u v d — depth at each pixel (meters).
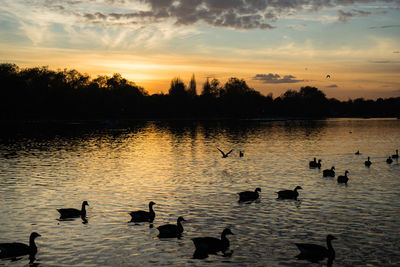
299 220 27.66
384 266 20.38
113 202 32.59
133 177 43.72
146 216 28.03
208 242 22.27
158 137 101.38
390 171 48.72
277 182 41.22
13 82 186.88
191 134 113.06
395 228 25.92
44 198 33.84
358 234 24.86
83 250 22.38
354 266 20.38
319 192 36.41
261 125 174.50
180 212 29.70
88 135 106.38
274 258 21.33
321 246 21.70
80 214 28.95
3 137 97.25
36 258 21.27
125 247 22.86
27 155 62.53
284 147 76.12
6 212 29.48
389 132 124.31
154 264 20.58
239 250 22.41
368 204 31.92
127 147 76.06
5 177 43.25
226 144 82.19
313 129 141.75
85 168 49.88
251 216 28.62
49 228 25.98
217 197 34.28
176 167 50.97
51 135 105.06
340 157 61.84
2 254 21.73
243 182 41.09
